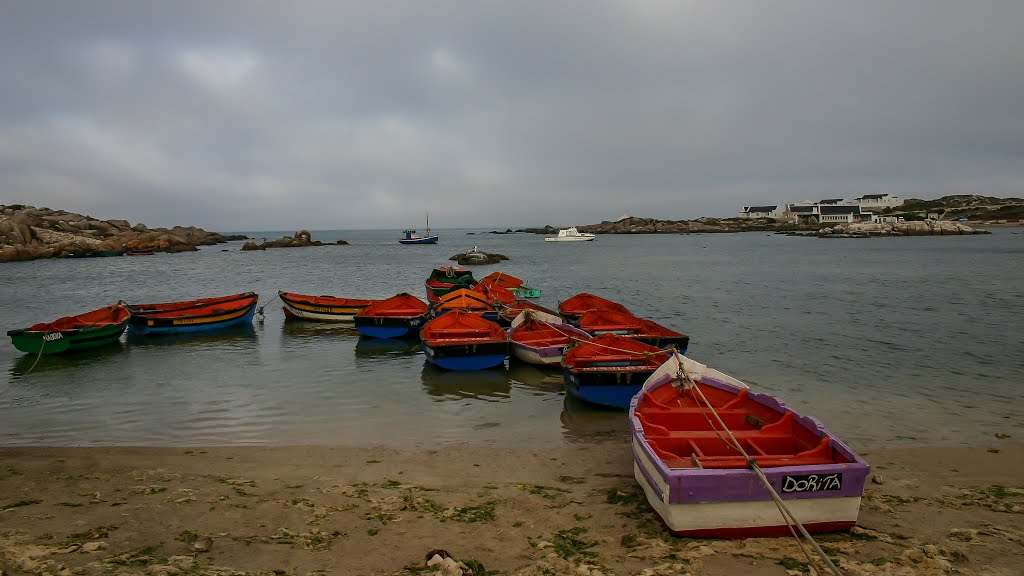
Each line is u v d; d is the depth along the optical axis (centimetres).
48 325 2122
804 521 688
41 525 716
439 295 3197
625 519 756
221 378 1662
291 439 1153
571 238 13562
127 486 878
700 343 2114
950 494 849
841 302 3186
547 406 1380
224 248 11912
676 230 18250
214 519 752
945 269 5162
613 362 1430
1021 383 1538
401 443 1123
